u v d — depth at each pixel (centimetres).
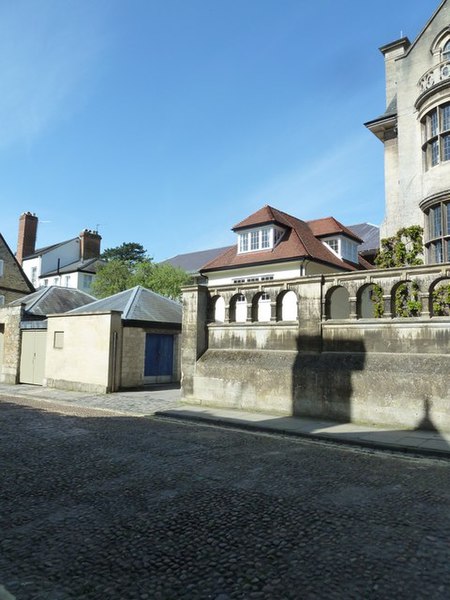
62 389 1855
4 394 1712
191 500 532
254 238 2609
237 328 1308
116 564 378
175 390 1794
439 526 458
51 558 388
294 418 1102
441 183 1518
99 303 2161
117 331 1756
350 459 753
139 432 958
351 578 355
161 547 409
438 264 972
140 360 1859
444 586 344
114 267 3841
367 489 581
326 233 2661
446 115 1540
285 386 1152
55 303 2461
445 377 927
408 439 860
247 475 639
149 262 3691
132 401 1464
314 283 1153
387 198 1819
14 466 674
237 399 1247
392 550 403
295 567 372
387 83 2056
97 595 332
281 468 681
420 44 1719
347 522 468
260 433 977
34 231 5053
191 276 3422
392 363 1010
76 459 718
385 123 1827
